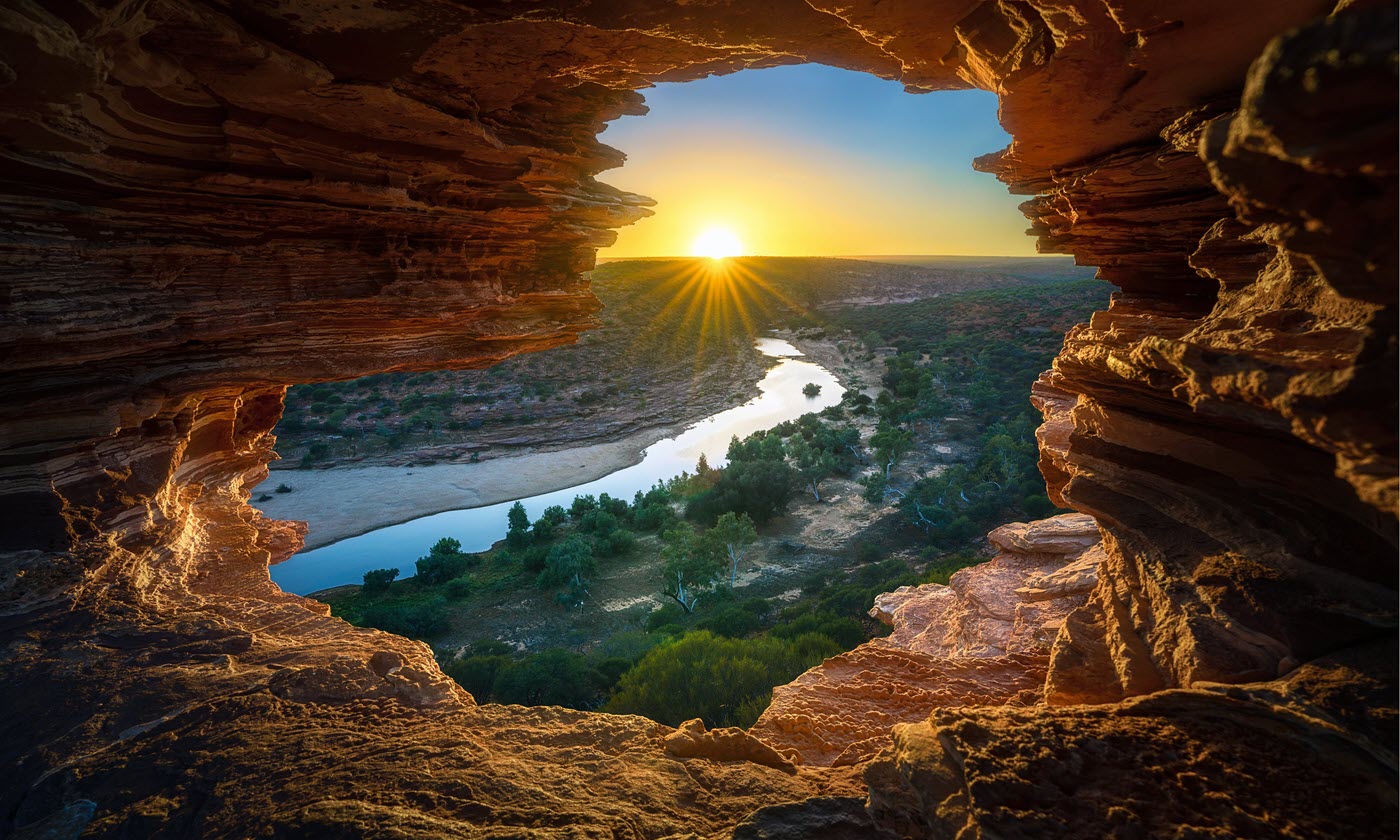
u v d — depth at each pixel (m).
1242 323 5.18
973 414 97.06
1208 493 7.05
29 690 8.37
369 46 9.52
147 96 9.59
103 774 7.07
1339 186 3.05
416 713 8.52
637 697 20.61
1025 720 5.64
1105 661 7.76
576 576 52.41
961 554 50.75
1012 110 7.91
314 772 7.03
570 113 14.02
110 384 12.05
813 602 40.72
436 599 50.53
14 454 11.01
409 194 13.32
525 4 8.82
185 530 13.52
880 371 140.62
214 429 17.05
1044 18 6.38
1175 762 4.95
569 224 16.86
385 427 95.81
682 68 11.81
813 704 11.26
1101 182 8.99
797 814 6.33
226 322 12.44
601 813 6.43
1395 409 3.07
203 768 7.15
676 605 47.97
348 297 13.53
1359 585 5.30
